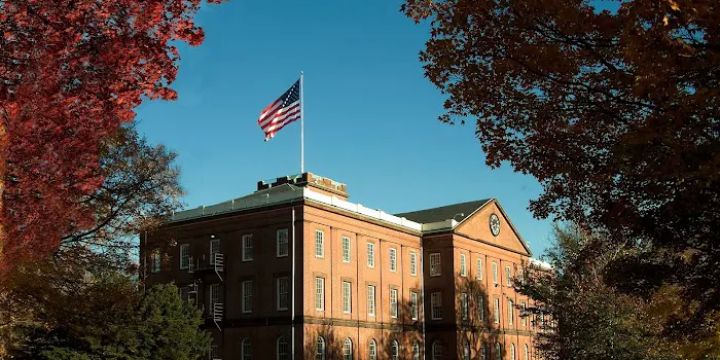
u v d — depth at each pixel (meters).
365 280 70.31
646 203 13.03
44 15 11.25
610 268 16.06
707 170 10.34
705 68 10.37
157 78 12.31
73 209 14.56
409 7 13.65
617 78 12.09
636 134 11.09
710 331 16.00
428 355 77.88
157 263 71.50
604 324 35.09
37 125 11.98
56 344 40.16
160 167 32.88
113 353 40.62
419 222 86.19
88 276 32.88
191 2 12.12
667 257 15.39
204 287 68.12
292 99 58.59
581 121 13.56
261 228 65.81
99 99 12.20
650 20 10.09
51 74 11.57
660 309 16.97
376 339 70.56
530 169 14.58
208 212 69.38
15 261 13.48
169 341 44.41
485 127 14.35
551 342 45.69
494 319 84.81
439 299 78.69
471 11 12.84
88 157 13.46
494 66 13.28
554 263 43.03
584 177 14.08
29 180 12.87
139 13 11.77
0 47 11.34
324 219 66.00
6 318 25.95
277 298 63.62
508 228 91.75
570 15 11.66
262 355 63.41
